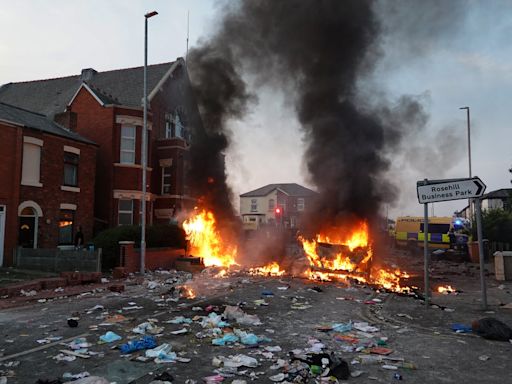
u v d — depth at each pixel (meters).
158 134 25.62
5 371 4.95
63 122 21.77
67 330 7.00
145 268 16.83
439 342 6.32
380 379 4.77
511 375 4.90
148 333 6.78
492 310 8.78
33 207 17.62
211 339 6.41
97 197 22.23
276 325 7.56
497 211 25.64
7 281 12.32
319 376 4.79
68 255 15.00
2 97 29.86
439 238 28.39
